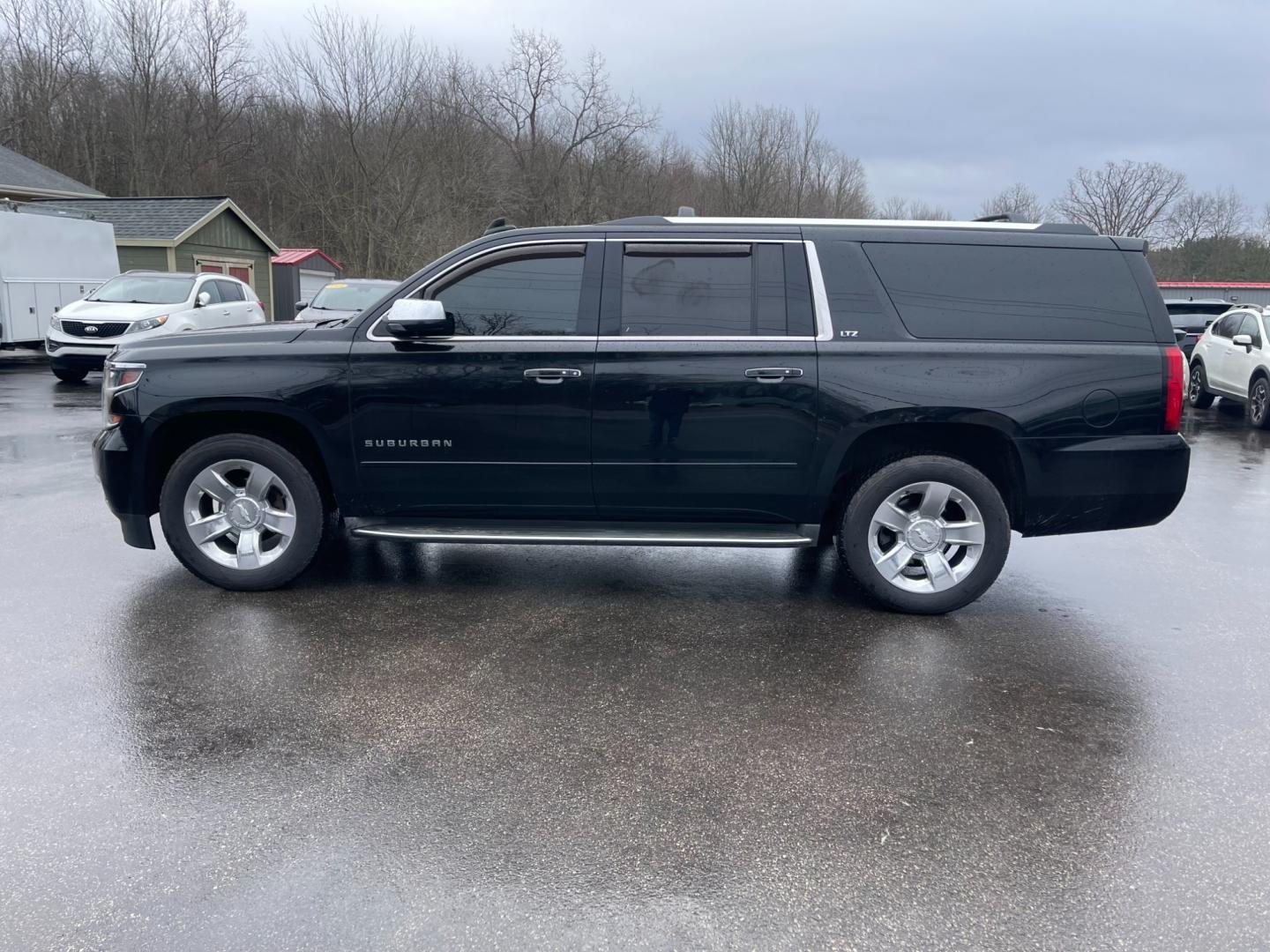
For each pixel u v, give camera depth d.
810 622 4.66
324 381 4.65
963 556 4.76
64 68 41.81
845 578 5.44
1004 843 2.77
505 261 4.68
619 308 4.62
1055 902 2.50
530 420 4.63
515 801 2.96
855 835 2.80
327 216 40.44
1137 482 4.54
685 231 4.64
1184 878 2.61
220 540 5.02
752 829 2.82
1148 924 2.42
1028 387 4.46
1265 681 4.01
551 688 3.82
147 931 2.34
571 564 5.66
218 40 43.44
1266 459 10.47
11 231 17.05
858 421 4.53
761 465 4.62
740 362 4.54
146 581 5.12
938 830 2.83
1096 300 4.57
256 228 27.69
